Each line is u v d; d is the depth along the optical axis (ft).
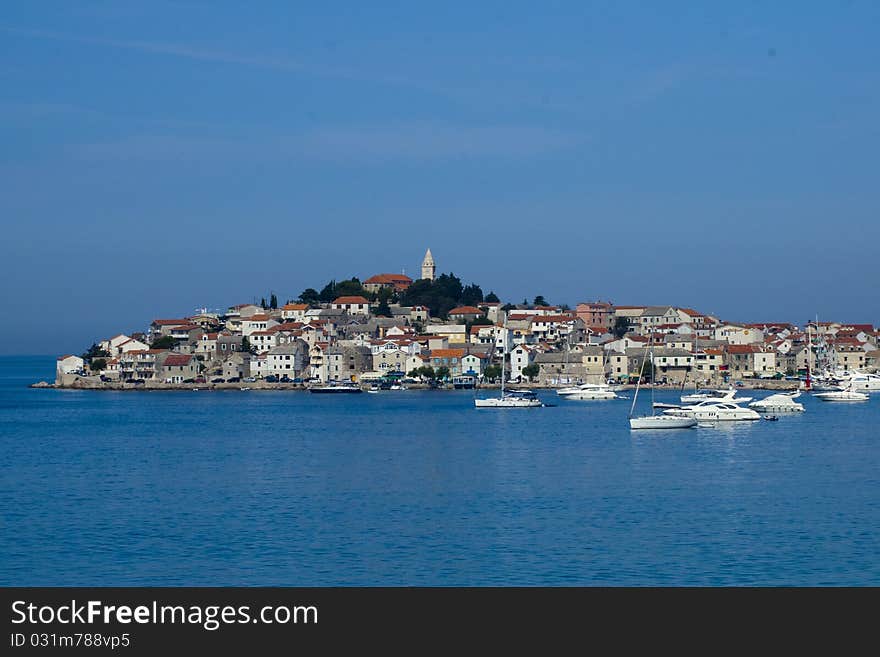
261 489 467.11
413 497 440.04
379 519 388.98
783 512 398.01
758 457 581.53
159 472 533.96
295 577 311.06
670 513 397.19
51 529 376.27
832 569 313.73
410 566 320.91
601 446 648.38
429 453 611.88
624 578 307.37
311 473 522.06
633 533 360.69
